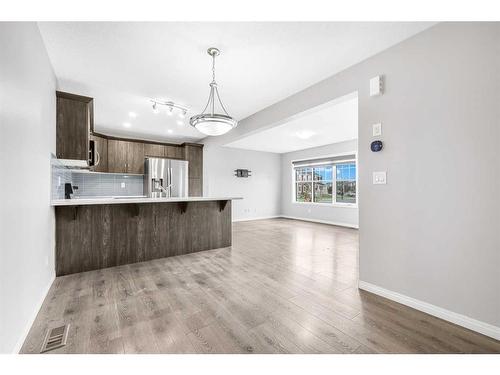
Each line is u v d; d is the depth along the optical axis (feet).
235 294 7.17
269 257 11.15
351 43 6.90
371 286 7.38
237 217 24.50
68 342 4.89
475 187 5.34
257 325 5.55
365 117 7.60
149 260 10.66
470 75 5.40
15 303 4.48
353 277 8.63
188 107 12.46
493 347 4.80
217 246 12.84
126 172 17.58
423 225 6.21
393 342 4.96
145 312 6.09
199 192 20.59
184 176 19.36
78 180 16.65
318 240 14.96
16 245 4.56
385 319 5.83
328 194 23.12
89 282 8.08
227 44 7.04
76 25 6.18
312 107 9.74
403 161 6.59
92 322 5.63
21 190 4.86
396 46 6.84
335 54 7.49
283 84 9.69
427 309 6.11
